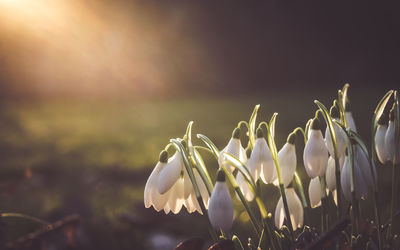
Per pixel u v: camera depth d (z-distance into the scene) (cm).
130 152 541
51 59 1229
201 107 1117
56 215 247
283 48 1658
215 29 1605
